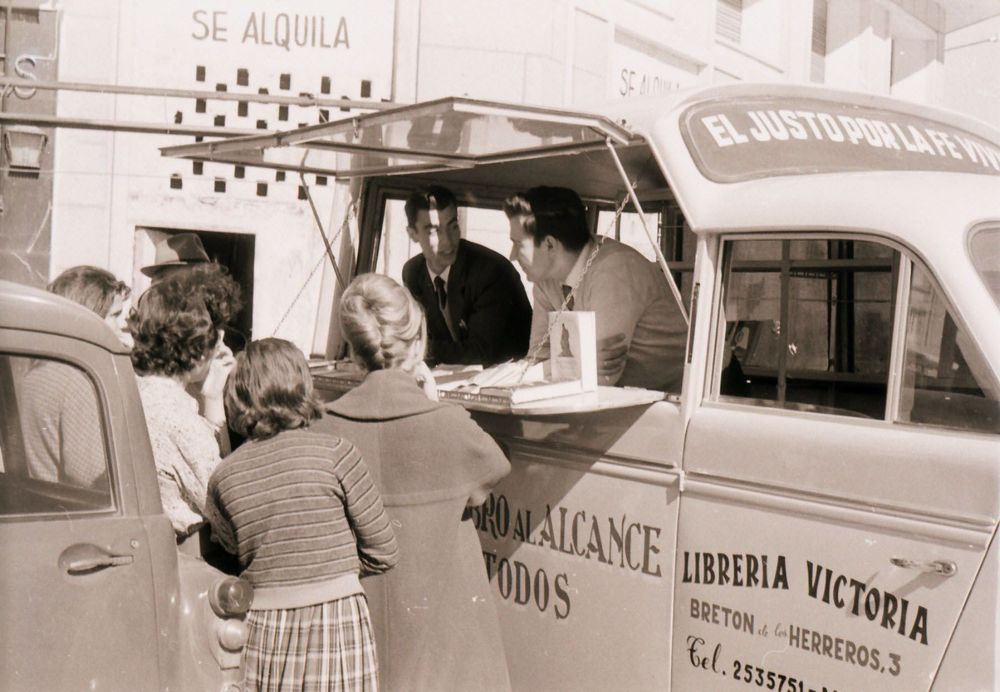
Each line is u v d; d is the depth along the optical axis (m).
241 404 2.99
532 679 3.78
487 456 3.25
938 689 2.64
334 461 2.96
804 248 3.27
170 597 2.65
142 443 2.65
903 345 2.90
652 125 3.48
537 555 3.77
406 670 3.20
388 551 3.03
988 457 2.62
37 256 8.12
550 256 4.10
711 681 3.17
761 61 12.62
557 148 4.05
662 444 3.35
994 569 2.56
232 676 2.86
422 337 3.46
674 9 11.19
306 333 8.81
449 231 4.96
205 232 8.95
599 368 3.97
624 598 3.44
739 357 3.41
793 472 3.00
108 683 2.46
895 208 2.96
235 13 8.65
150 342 3.25
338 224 5.37
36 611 2.35
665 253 4.80
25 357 2.43
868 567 2.80
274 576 2.87
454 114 3.23
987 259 2.88
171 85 8.53
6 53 8.15
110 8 8.31
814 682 2.91
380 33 8.98
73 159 8.17
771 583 3.03
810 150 3.69
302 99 6.15
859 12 14.07
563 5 9.50
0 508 2.36
